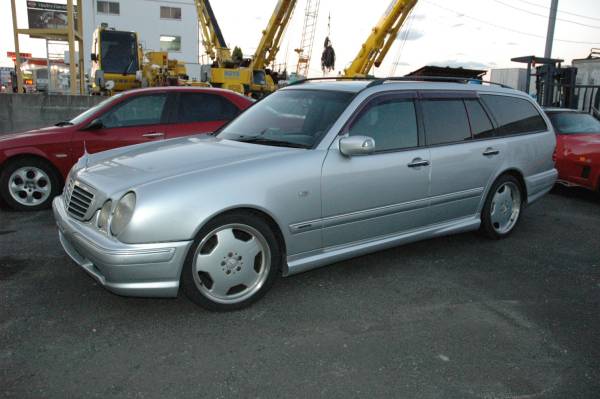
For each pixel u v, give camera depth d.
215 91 6.92
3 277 4.02
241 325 3.36
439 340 3.23
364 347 3.12
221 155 3.75
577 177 7.56
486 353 3.10
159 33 43.34
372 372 2.85
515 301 3.88
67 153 6.14
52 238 5.04
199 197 3.27
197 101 6.77
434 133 4.57
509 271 4.52
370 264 4.59
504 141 5.16
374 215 4.14
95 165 3.88
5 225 5.50
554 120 8.25
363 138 3.77
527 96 5.71
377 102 4.24
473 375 2.86
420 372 2.87
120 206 3.22
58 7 27.30
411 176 4.32
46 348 3.00
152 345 3.08
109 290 3.26
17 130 10.59
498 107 5.26
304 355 3.01
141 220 3.13
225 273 3.48
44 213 6.05
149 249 3.14
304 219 3.73
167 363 2.89
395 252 4.95
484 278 4.33
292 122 4.28
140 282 3.19
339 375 2.82
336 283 4.12
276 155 3.70
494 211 5.28
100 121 6.31
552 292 4.07
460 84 5.03
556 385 2.78
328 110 4.14
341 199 3.90
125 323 3.34
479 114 5.03
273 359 2.96
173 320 3.40
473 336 3.30
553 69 14.95
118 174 3.52
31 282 3.94
